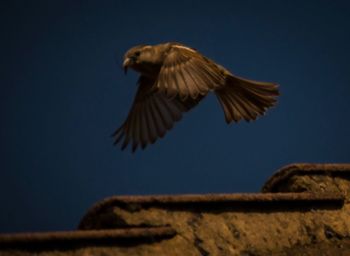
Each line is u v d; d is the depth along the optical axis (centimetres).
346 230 962
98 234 787
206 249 853
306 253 912
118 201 840
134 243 813
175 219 861
